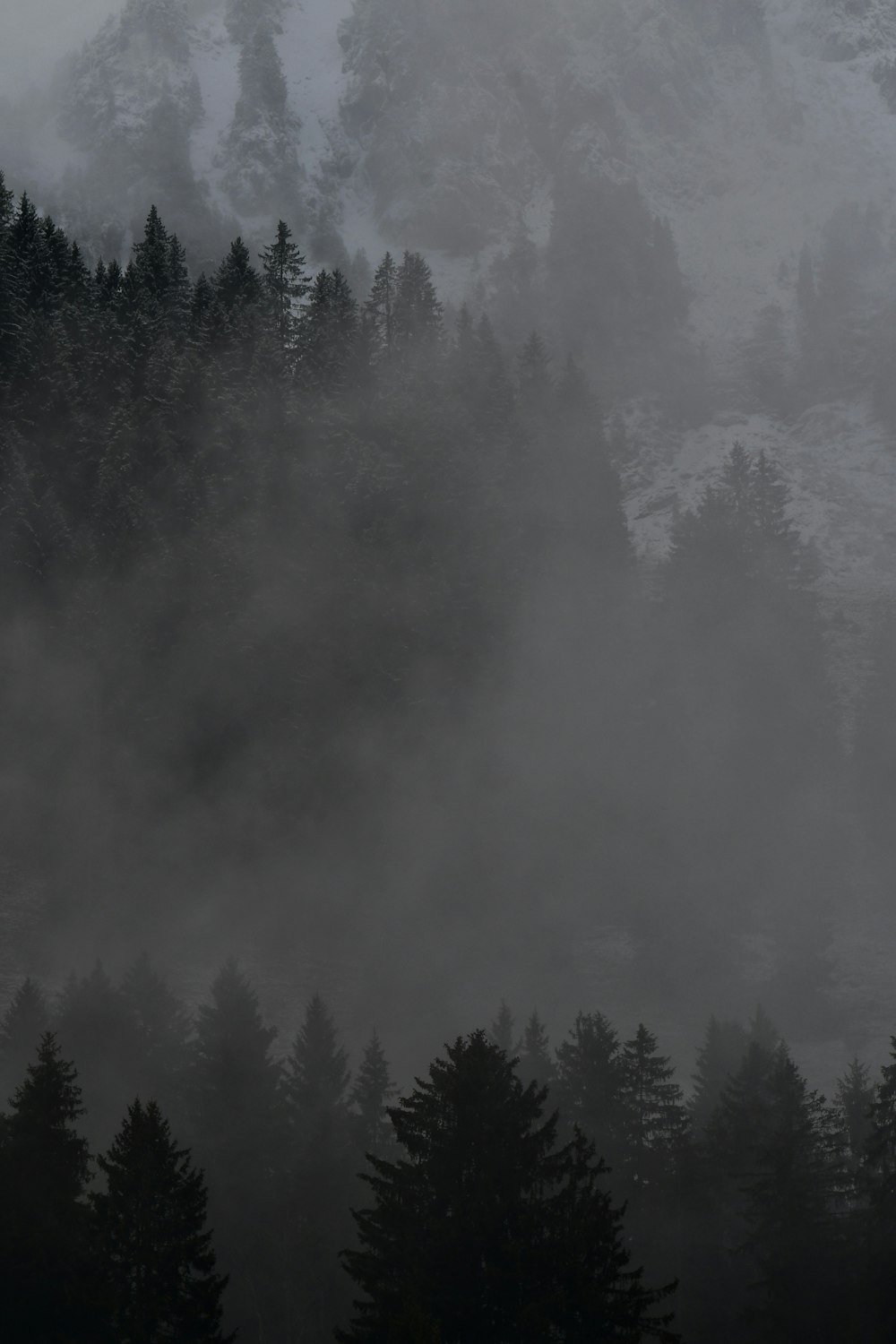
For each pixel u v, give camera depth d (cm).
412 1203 3197
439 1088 3291
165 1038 4791
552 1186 3322
